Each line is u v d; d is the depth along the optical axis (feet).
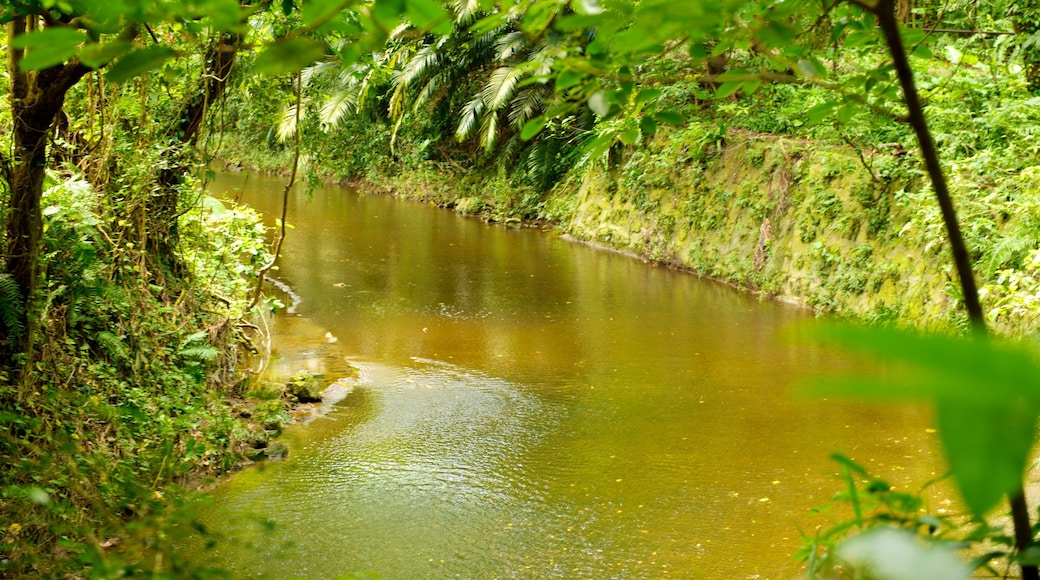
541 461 19.92
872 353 1.02
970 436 0.94
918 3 25.32
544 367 27.58
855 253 33.63
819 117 5.36
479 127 69.97
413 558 15.26
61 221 17.63
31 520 10.60
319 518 16.75
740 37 3.81
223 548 14.88
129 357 18.81
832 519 16.53
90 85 19.35
